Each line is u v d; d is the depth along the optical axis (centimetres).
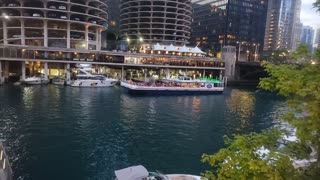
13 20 9631
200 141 3209
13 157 2494
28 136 3103
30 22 9712
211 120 4450
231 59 12106
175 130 3672
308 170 605
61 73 9731
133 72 11056
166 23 13900
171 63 10694
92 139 3106
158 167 2406
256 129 3994
